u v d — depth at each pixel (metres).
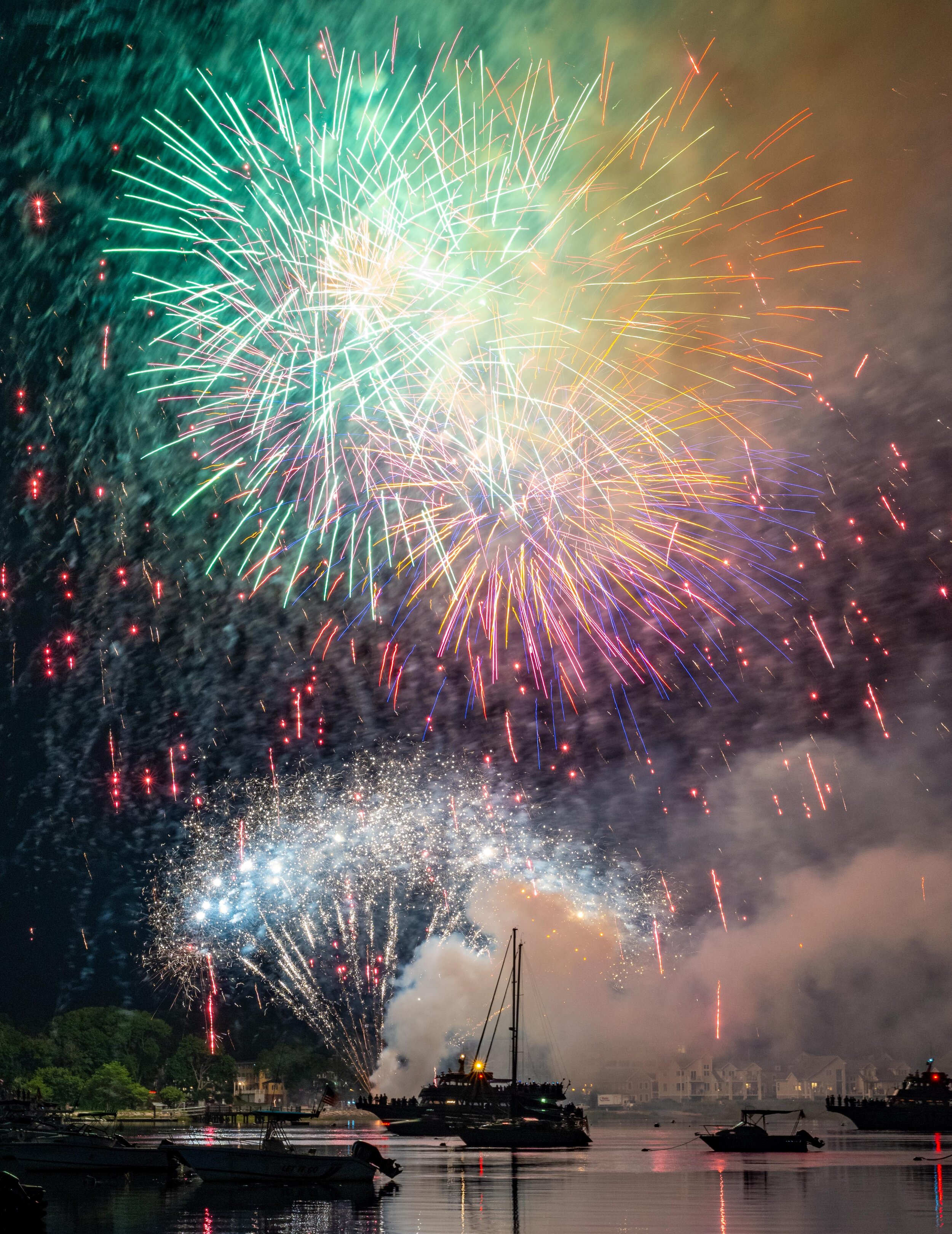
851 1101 169.00
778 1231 59.25
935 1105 165.75
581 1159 117.12
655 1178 90.38
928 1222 62.53
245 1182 80.94
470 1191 80.50
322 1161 79.12
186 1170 85.62
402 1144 144.75
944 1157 116.25
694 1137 179.62
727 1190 80.38
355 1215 65.75
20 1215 60.06
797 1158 117.56
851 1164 107.50
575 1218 64.62
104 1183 83.06
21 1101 97.81
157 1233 58.34
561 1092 155.62
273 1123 84.31
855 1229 60.03
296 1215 65.81
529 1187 83.50
